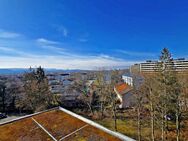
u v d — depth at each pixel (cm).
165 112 2462
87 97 4500
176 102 2367
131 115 3697
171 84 2362
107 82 3812
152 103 2470
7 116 4378
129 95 4388
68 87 5872
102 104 4038
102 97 3825
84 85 5069
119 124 3325
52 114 1116
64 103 4812
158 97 2394
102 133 836
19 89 5031
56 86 6525
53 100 4378
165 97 2348
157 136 2706
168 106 2381
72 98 4984
